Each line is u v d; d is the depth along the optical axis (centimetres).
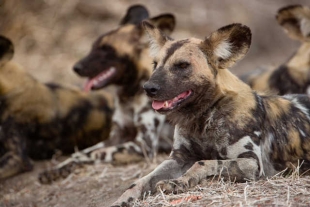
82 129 1817
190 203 988
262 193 1002
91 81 1700
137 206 1028
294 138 1188
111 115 1866
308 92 1706
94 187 1418
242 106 1130
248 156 1098
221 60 1156
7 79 1697
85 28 2973
